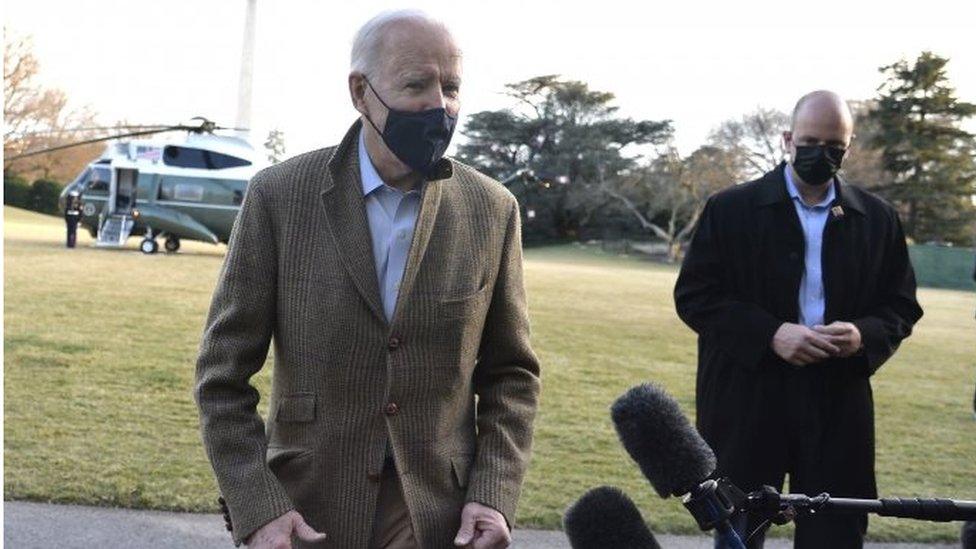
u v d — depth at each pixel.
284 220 2.24
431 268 2.23
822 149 3.51
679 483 1.59
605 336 16.19
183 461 6.64
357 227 2.22
